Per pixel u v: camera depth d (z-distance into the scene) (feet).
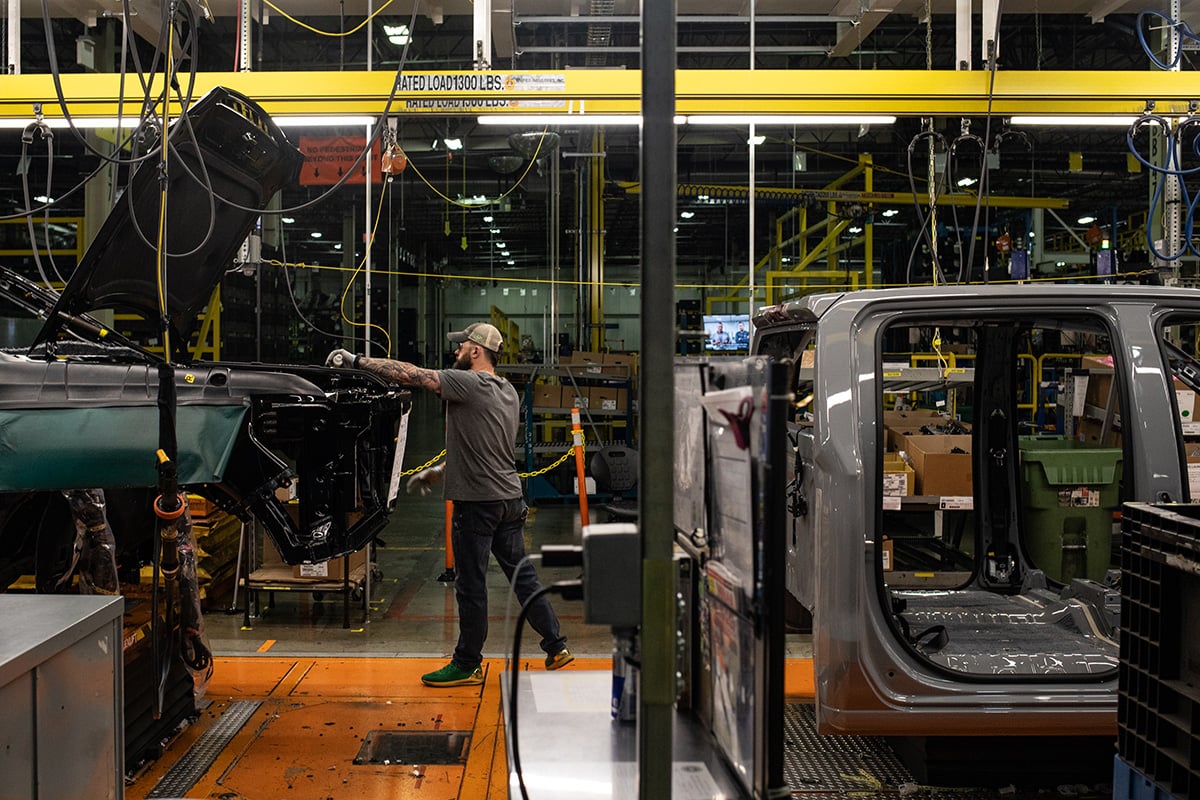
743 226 61.05
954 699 10.18
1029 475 15.81
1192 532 5.82
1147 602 6.35
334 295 58.18
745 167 51.34
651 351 4.51
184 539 12.28
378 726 12.91
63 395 10.69
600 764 5.78
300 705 13.71
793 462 13.21
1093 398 18.11
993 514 15.70
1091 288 11.15
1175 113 19.30
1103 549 15.97
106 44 28.55
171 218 12.54
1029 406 33.96
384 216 55.01
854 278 42.50
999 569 15.62
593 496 32.60
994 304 10.93
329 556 11.91
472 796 10.82
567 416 33.83
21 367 10.59
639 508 4.59
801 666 15.56
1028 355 30.53
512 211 63.31
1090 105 19.26
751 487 4.46
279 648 16.66
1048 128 43.62
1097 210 56.90
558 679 7.39
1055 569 15.83
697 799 4.85
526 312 90.43
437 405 80.18
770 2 25.13
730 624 5.00
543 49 25.18
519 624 5.23
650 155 4.51
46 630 6.18
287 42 37.65
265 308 30.04
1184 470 10.72
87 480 10.76
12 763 5.68
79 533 11.03
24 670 5.76
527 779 5.57
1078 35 37.99
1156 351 10.96
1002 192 55.16
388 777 11.32
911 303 10.88
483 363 14.75
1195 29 24.79
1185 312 11.20
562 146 40.29
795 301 12.09
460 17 37.65
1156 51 25.93
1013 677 10.27
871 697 10.18
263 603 19.95
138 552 12.92
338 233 61.26
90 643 6.65
